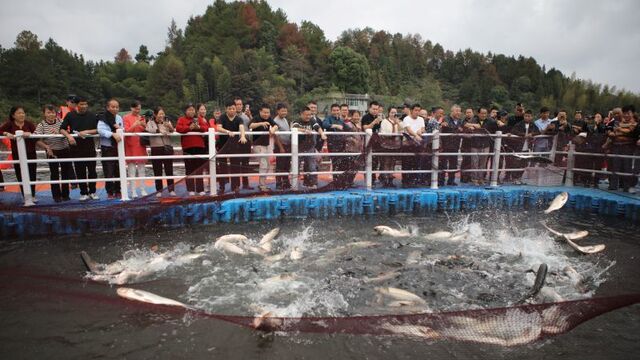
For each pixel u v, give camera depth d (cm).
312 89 9881
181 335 450
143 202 800
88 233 777
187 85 8581
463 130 1060
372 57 11869
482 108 1126
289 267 638
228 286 573
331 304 515
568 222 935
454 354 412
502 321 422
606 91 10450
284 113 958
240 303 524
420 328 425
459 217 964
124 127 902
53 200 825
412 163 1030
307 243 764
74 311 499
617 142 1008
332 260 666
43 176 1151
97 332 457
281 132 902
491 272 625
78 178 834
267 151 920
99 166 1240
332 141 951
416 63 12381
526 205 1049
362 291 552
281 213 896
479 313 420
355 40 12769
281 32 11231
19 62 7312
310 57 10806
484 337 420
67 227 764
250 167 909
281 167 938
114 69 10812
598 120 1217
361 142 974
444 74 12731
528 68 12156
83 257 598
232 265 644
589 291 568
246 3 12456
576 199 1016
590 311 417
